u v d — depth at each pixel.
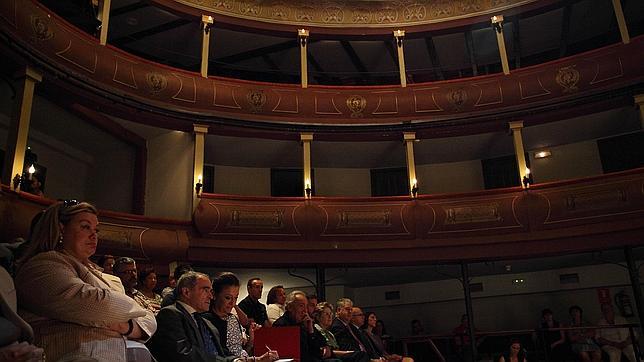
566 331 11.22
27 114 9.42
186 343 3.41
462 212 12.15
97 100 11.11
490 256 11.89
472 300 15.03
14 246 3.08
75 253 2.77
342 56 16.08
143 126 12.41
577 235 11.41
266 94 13.14
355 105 13.35
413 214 12.27
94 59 10.95
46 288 2.45
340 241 12.13
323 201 12.38
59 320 2.50
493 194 12.22
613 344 10.58
